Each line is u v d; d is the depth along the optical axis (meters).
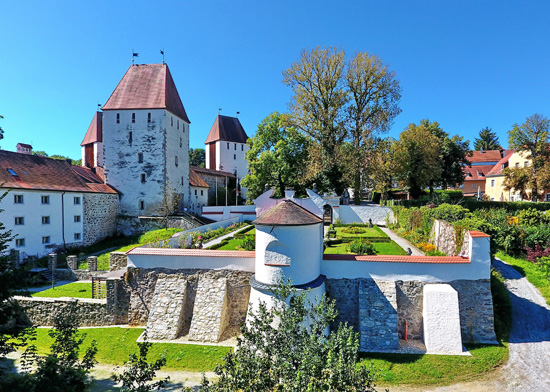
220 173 59.66
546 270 18.55
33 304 16.44
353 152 37.38
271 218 13.60
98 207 35.56
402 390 11.00
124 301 16.58
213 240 29.08
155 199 37.91
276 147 43.53
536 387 11.01
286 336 6.93
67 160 37.50
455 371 11.92
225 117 69.19
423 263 14.73
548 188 33.62
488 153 66.31
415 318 14.66
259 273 14.06
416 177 40.31
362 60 38.00
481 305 14.24
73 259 24.28
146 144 37.88
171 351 13.65
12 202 26.75
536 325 14.59
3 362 12.30
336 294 15.20
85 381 11.45
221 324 14.91
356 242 23.47
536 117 35.44
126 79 39.81
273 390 6.11
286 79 39.97
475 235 14.49
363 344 13.67
